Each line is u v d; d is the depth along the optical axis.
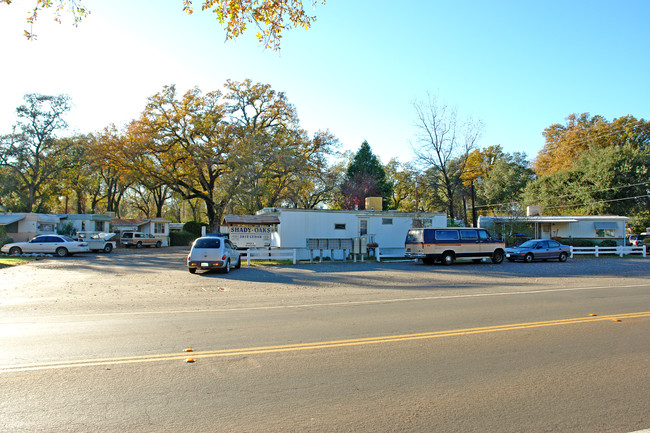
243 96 45.69
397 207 67.06
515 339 7.08
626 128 51.31
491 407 4.36
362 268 21.36
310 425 3.94
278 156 41.16
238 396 4.62
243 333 7.51
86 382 5.03
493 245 24.03
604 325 8.16
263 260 25.27
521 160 68.50
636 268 21.77
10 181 49.59
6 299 11.91
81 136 50.22
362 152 59.06
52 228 43.41
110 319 8.86
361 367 5.62
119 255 32.69
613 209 45.00
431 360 5.93
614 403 4.47
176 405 4.38
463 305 10.63
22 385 4.92
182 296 12.52
